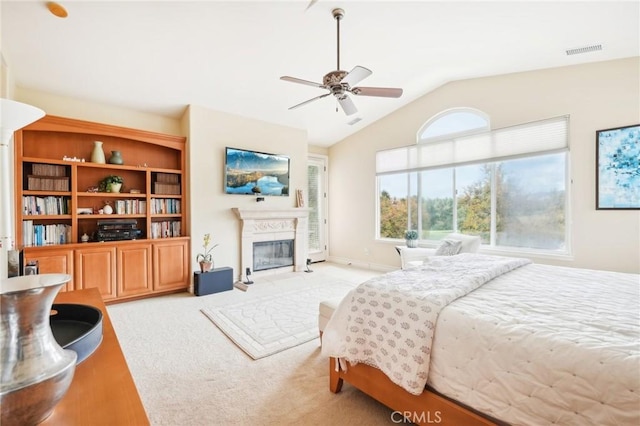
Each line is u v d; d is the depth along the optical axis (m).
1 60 2.85
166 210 4.34
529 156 3.99
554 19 2.78
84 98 3.82
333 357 1.93
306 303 3.78
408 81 4.57
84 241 3.67
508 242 4.25
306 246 5.79
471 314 1.44
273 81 4.09
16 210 3.25
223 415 1.77
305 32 3.17
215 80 3.89
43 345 0.73
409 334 1.54
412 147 5.31
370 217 6.04
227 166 4.64
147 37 2.99
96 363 1.00
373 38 3.33
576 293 1.77
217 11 2.76
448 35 3.26
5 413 0.64
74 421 0.73
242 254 4.86
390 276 2.09
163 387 2.04
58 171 3.57
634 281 2.04
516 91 4.11
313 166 6.74
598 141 3.48
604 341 1.14
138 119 4.29
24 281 0.80
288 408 1.83
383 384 1.67
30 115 1.77
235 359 2.42
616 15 2.60
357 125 6.00
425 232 5.21
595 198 3.51
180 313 3.44
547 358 1.14
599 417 1.00
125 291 3.79
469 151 4.61
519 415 1.16
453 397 1.38
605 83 3.45
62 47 2.96
